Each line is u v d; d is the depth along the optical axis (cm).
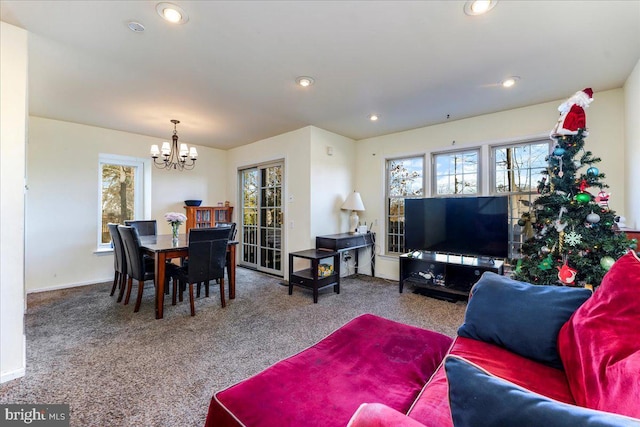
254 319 294
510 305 151
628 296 104
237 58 241
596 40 212
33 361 209
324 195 455
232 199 594
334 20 192
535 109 341
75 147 418
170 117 391
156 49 228
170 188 525
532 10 181
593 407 85
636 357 81
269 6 179
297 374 129
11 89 196
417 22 194
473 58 240
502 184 370
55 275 400
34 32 205
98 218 449
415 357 148
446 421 95
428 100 330
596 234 229
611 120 294
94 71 262
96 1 175
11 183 195
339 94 314
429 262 373
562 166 249
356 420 64
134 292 386
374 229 493
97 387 180
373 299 362
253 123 418
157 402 167
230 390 116
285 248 471
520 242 356
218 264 326
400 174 471
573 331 118
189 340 246
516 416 50
